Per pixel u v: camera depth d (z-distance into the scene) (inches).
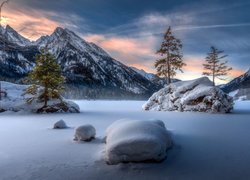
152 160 241.8
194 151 285.0
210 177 207.8
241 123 570.6
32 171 222.2
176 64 1510.8
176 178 205.8
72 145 320.5
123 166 231.6
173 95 1172.5
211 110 1010.7
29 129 470.9
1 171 222.5
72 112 994.7
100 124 541.3
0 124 562.9
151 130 266.7
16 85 1157.1
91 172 219.6
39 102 1000.2
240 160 251.8
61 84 1032.2
